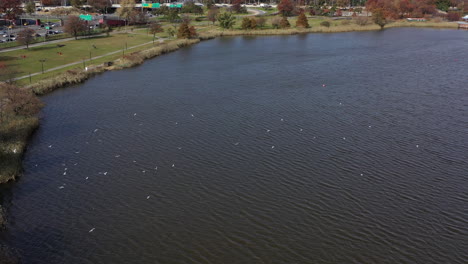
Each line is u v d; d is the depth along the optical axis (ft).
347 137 187.21
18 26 551.18
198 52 391.86
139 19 565.53
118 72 306.35
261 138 185.88
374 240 122.11
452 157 169.68
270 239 122.62
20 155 169.37
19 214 133.69
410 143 181.78
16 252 116.26
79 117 211.61
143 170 159.84
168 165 163.43
